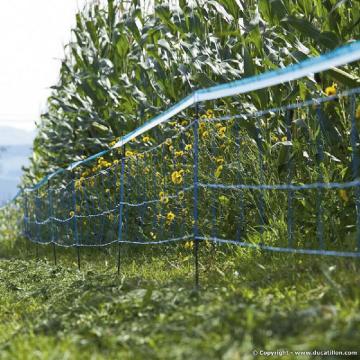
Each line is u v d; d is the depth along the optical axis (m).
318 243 9.91
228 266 10.48
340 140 11.03
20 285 12.54
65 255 18.36
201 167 13.50
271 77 7.65
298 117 12.17
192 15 16.50
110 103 20.31
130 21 18.81
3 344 7.02
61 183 22.77
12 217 30.00
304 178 11.44
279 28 13.49
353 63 11.48
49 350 6.07
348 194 10.28
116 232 17.06
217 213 12.98
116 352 6.05
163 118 10.49
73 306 8.30
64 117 23.27
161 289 8.10
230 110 13.16
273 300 7.14
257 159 12.25
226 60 14.30
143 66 18.14
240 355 5.05
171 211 14.56
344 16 12.09
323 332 5.22
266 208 12.09
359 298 6.41
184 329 5.98
